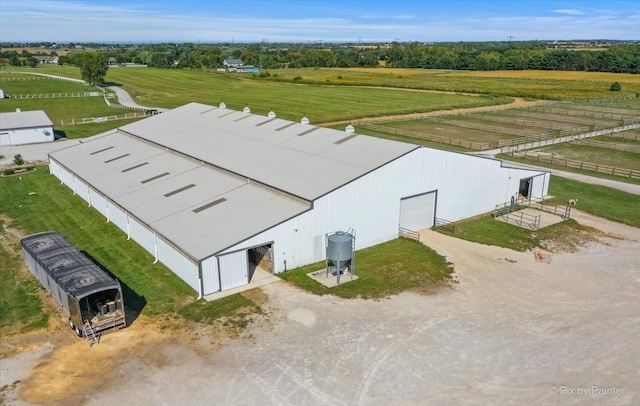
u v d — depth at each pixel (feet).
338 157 112.16
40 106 321.73
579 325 76.89
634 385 63.05
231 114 167.63
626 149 207.00
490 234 114.42
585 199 140.77
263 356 69.05
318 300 83.82
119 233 114.42
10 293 87.86
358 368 66.44
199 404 60.13
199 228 93.86
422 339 72.95
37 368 67.26
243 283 89.10
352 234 101.65
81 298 70.79
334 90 437.58
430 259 100.27
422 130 254.68
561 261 100.58
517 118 292.20
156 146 151.53
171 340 73.15
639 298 85.51
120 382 64.34
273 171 112.27
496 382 63.67
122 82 489.67
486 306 82.58
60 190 148.77
